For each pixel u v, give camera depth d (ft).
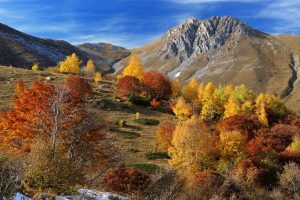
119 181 85.20
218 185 91.50
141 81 282.77
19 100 106.63
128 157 155.74
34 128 93.97
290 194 132.05
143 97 257.96
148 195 65.10
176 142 150.30
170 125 183.83
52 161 56.34
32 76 284.20
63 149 67.15
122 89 260.42
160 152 168.04
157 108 249.75
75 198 53.98
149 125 213.05
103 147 117.19
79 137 85.66
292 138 188.65
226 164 138.31
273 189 125.49
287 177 134.10
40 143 60.54
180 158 147.95
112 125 179.22
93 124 99.91
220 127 197.67
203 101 253.85
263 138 185.06
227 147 148.05
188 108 222.69
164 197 64.44
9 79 264.93
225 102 243.81
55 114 82.23
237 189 96.43
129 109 236.63
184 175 87.45
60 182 55.77
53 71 348.38
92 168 83.92
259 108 238.27
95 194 61.77
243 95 263.29
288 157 157.28
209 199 71.36
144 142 182.39
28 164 54.85
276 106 247.09
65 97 89.56
